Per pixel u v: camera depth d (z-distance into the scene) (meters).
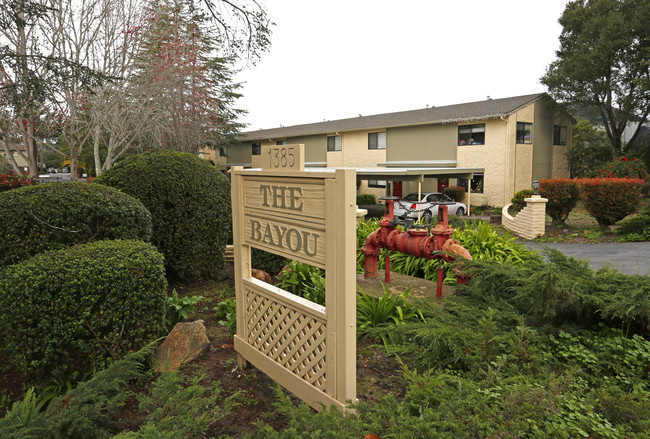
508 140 20.17
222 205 6.31
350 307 2.51
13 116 10.52
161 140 14.38
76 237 4.54
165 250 5.95
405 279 5.79
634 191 11.80
